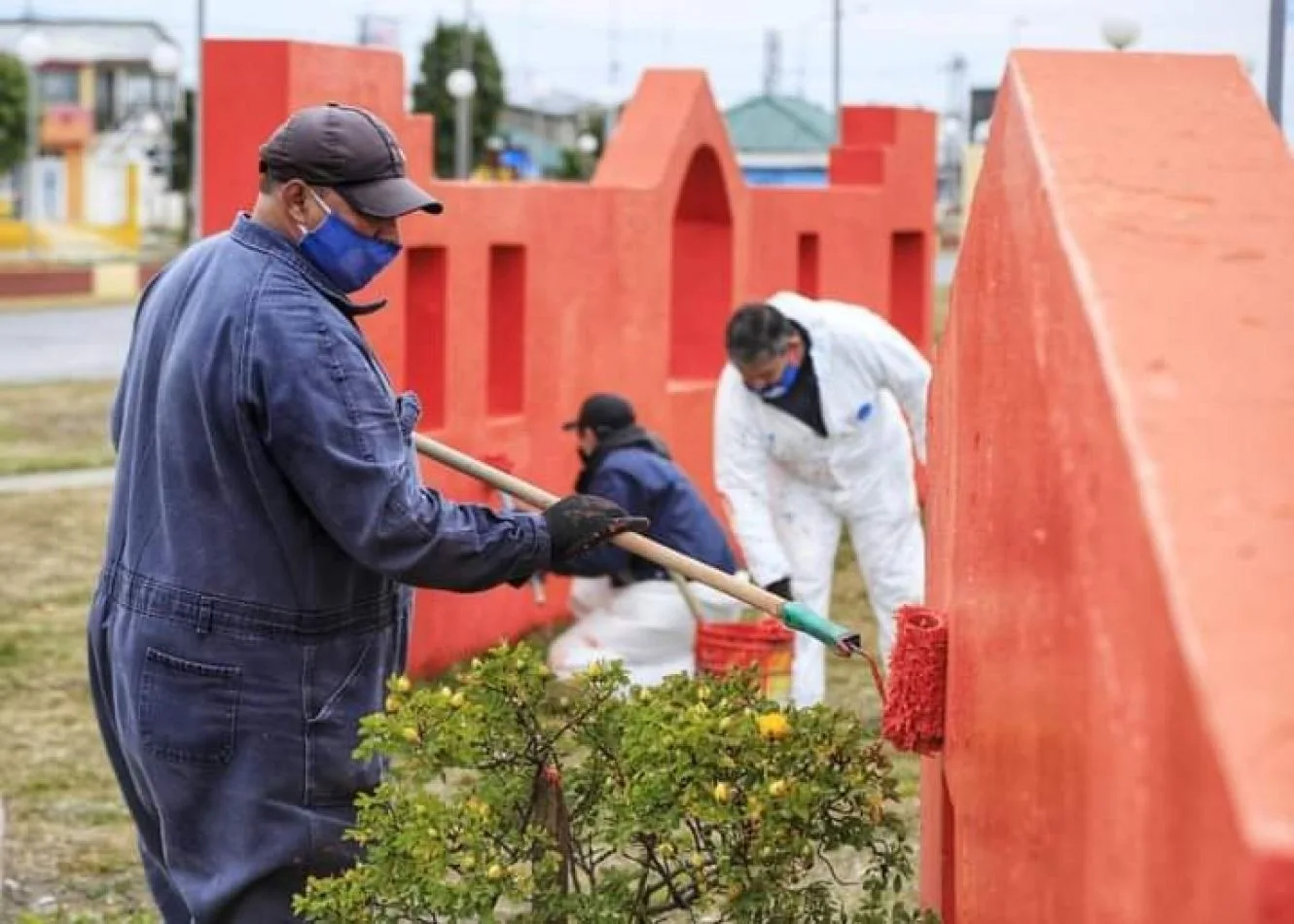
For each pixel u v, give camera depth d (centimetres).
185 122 6769
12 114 6400
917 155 1655
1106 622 234
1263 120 319
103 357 3238
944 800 413
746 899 391
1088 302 255
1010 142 338
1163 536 213
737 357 821
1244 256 266
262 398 438
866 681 1008
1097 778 236
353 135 448
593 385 1178
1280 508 215
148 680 452
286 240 452
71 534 1547
